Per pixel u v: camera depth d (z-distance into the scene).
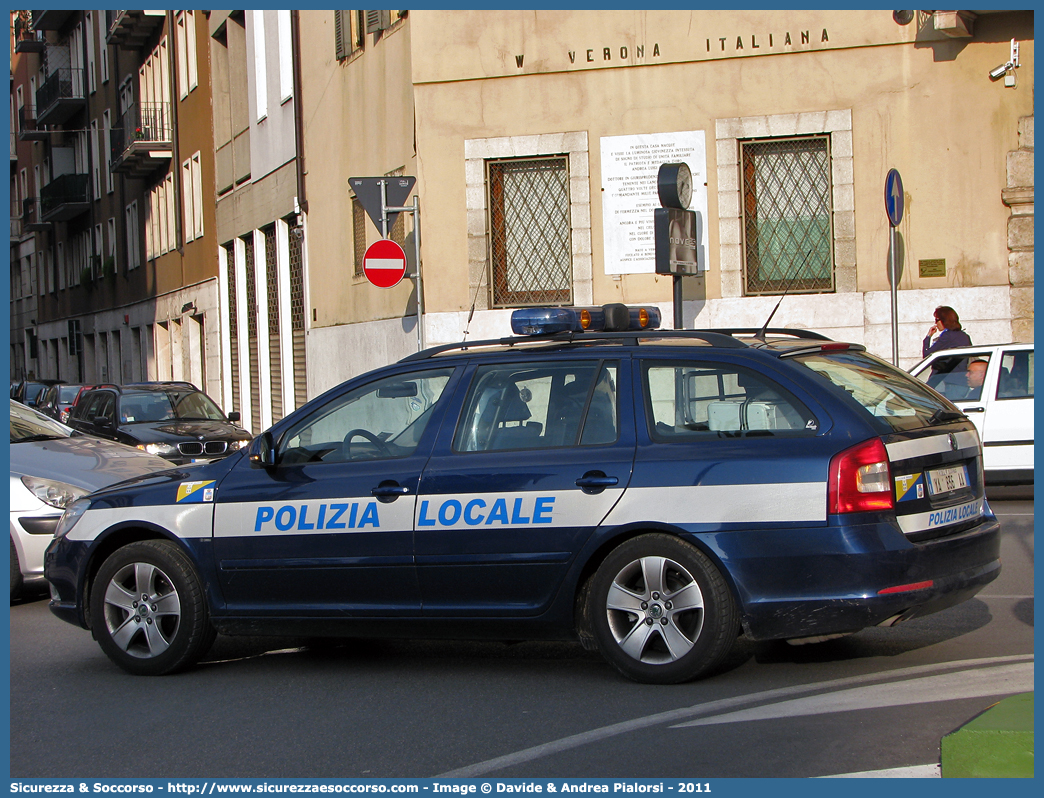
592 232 16.05
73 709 6.09
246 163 26.94
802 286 15.49
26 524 9.07
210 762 5.10
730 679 6.00
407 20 17.23
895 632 6.93
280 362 24.94
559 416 6.20
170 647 6.69
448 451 6.33
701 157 15.66
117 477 9.43
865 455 5.54
